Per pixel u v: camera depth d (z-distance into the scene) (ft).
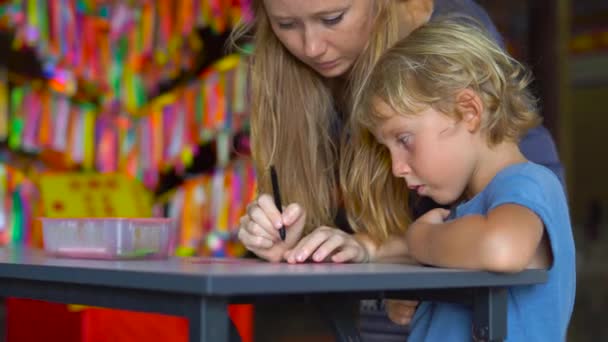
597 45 35.96
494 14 23.04
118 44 11.94
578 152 45.01
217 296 3.06
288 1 4.75
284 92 5.51
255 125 5.58
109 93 11.93
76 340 7.83
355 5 4.82
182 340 7.91
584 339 15.48
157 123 12.04
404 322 5.20
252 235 4.59
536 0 16.85
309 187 5.51
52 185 9.72
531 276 3.87
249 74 5.76
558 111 16.76
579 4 34.01
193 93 12.00
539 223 3.88
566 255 4.13
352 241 4.64
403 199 5.09
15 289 4.03
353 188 5.16
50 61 11.64
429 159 4.30
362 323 5.84
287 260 4.37
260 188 5.60
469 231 3.83
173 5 11.99
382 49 4.97
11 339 8.37
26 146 11.53
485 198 4.22
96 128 11.89
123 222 4.43
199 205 12.17
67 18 11.53
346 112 5.48
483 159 4.44
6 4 11.37
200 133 11.97
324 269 3.60
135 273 3.18
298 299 4.28
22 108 11.54
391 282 3.34
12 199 11.30
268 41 5.51
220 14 11.73
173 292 3.16
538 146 5.03
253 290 2.95
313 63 5.06
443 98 4.26
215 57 12.73
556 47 16.75
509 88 4.54
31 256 4.77
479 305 3.88
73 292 3.71
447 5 5.32
